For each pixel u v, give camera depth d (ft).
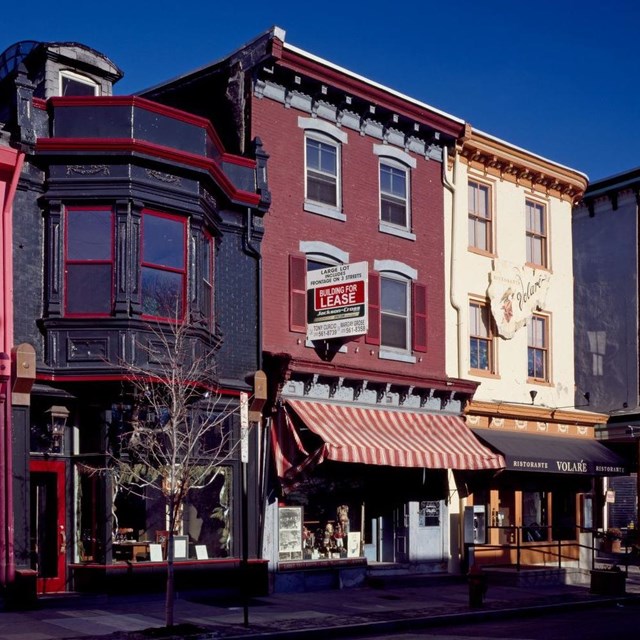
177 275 58.95
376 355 73.97
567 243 93.35
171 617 45.85
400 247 77.15
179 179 59.47
